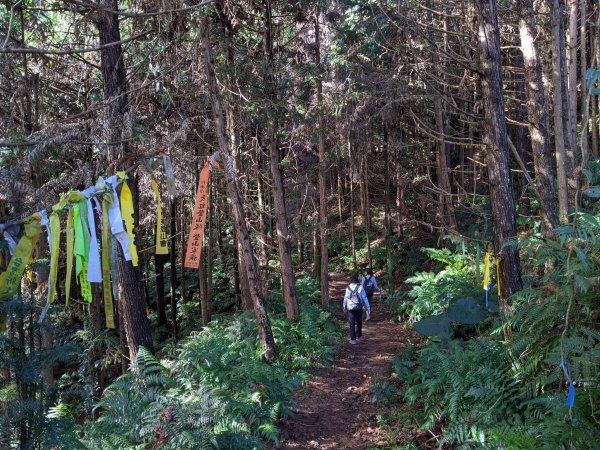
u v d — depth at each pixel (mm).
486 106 6262
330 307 14344
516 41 12992
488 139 6262
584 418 3629
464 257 11531
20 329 3236
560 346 3689
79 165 7906
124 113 7496
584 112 4254
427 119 14805
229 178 8672
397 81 11148
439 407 5941
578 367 3600
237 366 7656
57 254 3146
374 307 15273
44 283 6555
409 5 8656
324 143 13250
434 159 17938
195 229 7172
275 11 11602
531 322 4664
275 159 11250
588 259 3703
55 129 6738
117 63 7809
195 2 7352
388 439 6121
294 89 10625
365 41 11539
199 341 9328
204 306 13984
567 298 3893
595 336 3607
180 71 8164
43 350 3264
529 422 4363
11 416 3043
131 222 3576
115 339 9547
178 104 9477
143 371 6855
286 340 10078
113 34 7875
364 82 11508
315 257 18047
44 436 3096
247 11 10109
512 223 6102
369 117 12219
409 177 17984
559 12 7852
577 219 3887
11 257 3084
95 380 8711
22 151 6465
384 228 21219
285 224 11406
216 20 8992
